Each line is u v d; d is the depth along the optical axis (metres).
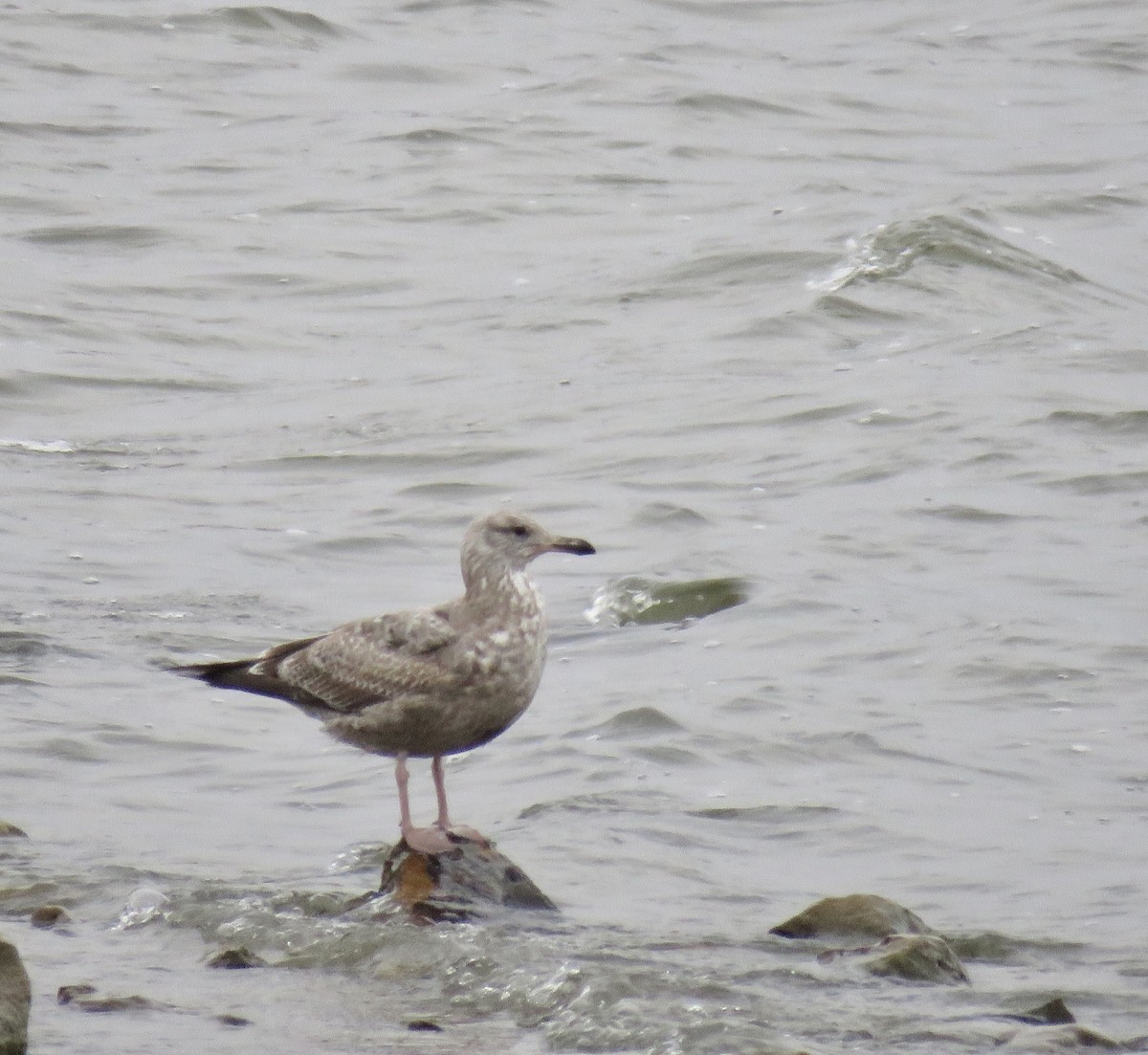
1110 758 12.41
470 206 30.16
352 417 21.62
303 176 31.48
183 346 24.20
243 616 15.38
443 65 37.62
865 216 28.84
